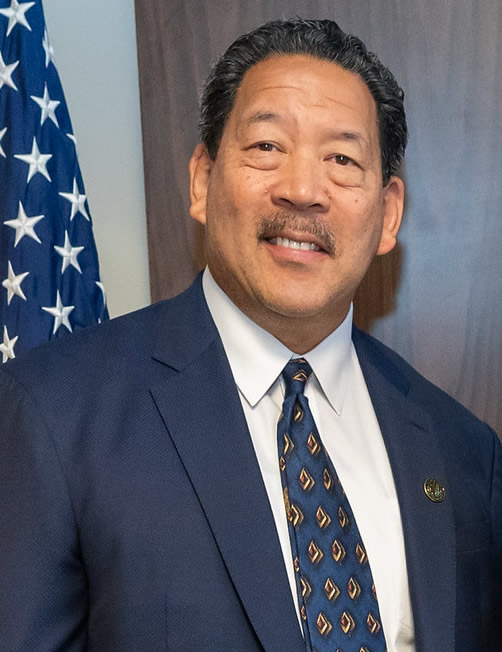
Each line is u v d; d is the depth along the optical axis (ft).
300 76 3.69
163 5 4.80
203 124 3.95
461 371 4.79
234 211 3.63
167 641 3.18
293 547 3.43
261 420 3.70
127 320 3.82
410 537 3.70
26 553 3.22
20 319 4.25
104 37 4.88
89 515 3.27
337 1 4.79
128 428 3.42
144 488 3.31
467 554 3.92
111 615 3.22
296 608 3.36
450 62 4.75
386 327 4.83
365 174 3.74
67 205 4.38
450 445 4.10
